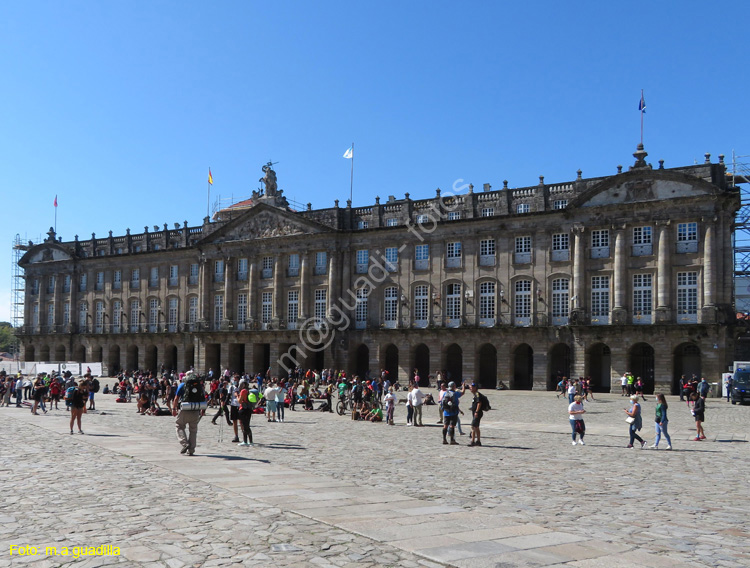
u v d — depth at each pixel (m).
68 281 111.94
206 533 12.67
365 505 15.55
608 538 12.88
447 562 10.94
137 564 10.77
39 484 17.94
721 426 38.06
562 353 74.38
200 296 95.06
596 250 69.12
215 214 108.19
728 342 63.03
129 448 25.98
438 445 29.67
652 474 21.72
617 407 51.28
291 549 11.63
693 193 63.72
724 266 63.06
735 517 15.16
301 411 50.62
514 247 73.75
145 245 103.19
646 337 65.25
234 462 22.61
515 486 19.06
